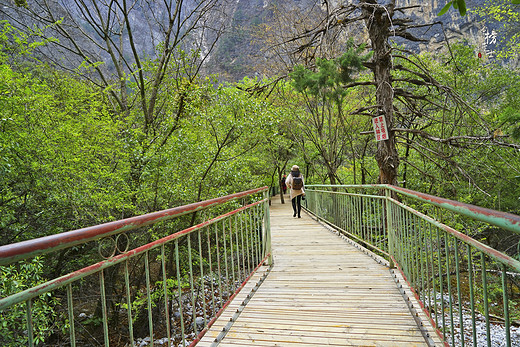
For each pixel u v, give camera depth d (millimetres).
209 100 8359
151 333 1827
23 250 1004
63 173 5410
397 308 3006
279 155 17312
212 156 7758
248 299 3365
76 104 7219
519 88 9922
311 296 3432
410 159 11141
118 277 8250
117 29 11203
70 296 1312
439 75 9938
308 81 5211
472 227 8547
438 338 2344
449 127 8617
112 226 1455
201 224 2564
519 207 9938
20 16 9406
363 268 4461
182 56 8867
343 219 7156
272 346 2396
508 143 5645
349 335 2508
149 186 7066
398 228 3895
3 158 4258
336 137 12078
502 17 9961
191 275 2395
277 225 9359
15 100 4668
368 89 10797
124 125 7594
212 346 2400
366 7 6219
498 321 7535
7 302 1009
